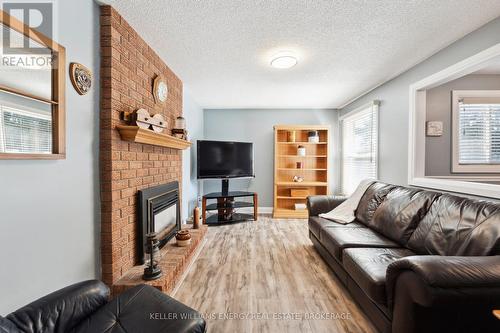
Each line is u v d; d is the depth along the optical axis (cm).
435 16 170
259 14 169
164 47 220
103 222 164
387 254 171
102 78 164
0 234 103
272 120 483
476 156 264
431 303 97
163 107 250
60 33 132
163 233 239
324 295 187
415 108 253
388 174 304
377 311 142
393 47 217
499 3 155
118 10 167
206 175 402
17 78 108
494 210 137
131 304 111
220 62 253
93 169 157
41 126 120
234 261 249
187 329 96
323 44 212
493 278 96
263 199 486
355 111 389
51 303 96
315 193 475
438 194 187
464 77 266
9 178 106
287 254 269
